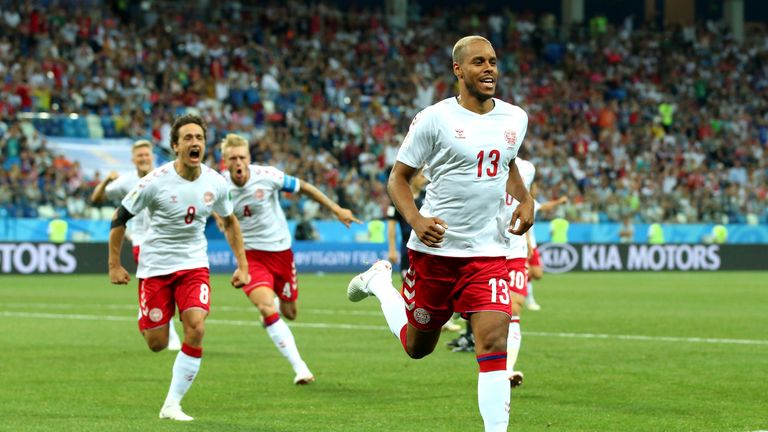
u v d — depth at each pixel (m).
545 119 49.72
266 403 9.97
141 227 14.18
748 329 17.55
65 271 34.25
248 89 44.56
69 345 15.03
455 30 54.88
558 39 55.84
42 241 33.97
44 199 35.25
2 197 34.56
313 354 14.02
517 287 11.12
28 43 41.84
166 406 9.09
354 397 10.34
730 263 42.44
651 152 49.09
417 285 7.79
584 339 15.90
